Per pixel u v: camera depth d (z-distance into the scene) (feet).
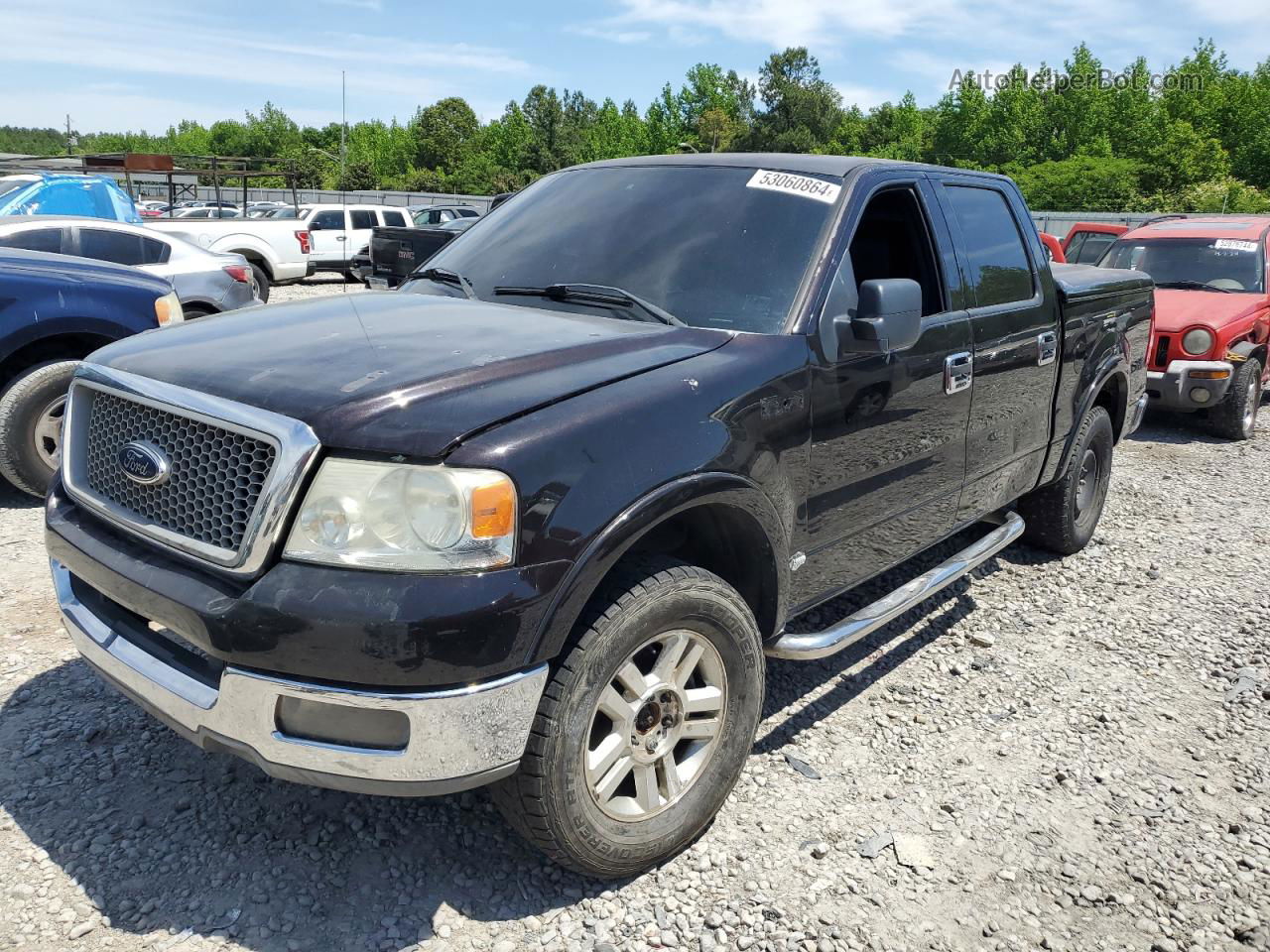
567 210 12.09
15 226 29.12
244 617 7.02
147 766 10.18
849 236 10.84
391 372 7.88
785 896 8.86
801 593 10.53
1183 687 13.37
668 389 8.50
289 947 7.91
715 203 11.27
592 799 8.18
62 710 11.08
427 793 7.29
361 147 346.33
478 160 296.10
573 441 7.61
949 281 12.41
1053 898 9.09
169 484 7.92
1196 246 32.32
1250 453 28.43
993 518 15.85
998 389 13.39
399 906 8.44
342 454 7.16
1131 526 20.53
